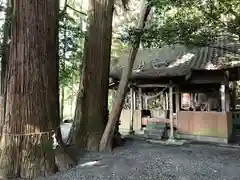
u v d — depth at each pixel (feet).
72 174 19.12
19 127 18.33
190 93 38.19
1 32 24.22
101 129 29.17
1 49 22.11
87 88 29.50
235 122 42.57
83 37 30.14
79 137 28.81
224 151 28.45
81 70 31.01
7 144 18.21
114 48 61.46
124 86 28.37
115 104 28.43
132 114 41.42
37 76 18.84
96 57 29.58
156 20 27.02
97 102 29.37
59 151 20.59
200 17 25.55
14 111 18.39
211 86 36.47
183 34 26.07
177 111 37.60
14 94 18.51
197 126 35.78
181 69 34.71
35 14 18.79
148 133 37.68
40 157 18.56
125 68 28.50
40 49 19.03
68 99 79.87
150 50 45.47
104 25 29.71
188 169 20.95
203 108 36.88
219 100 36.09
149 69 38.55
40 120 18.83
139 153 27.12
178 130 37.29
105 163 22.70
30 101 18.53
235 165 22.21
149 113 41.86
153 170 20.63
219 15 24.98
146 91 41.65
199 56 37.50
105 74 30.14
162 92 38.70
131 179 18.25
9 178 17.62
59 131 20.72
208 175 19.24
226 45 37.35
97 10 29.63
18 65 18.54
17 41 18.66
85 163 22.56
